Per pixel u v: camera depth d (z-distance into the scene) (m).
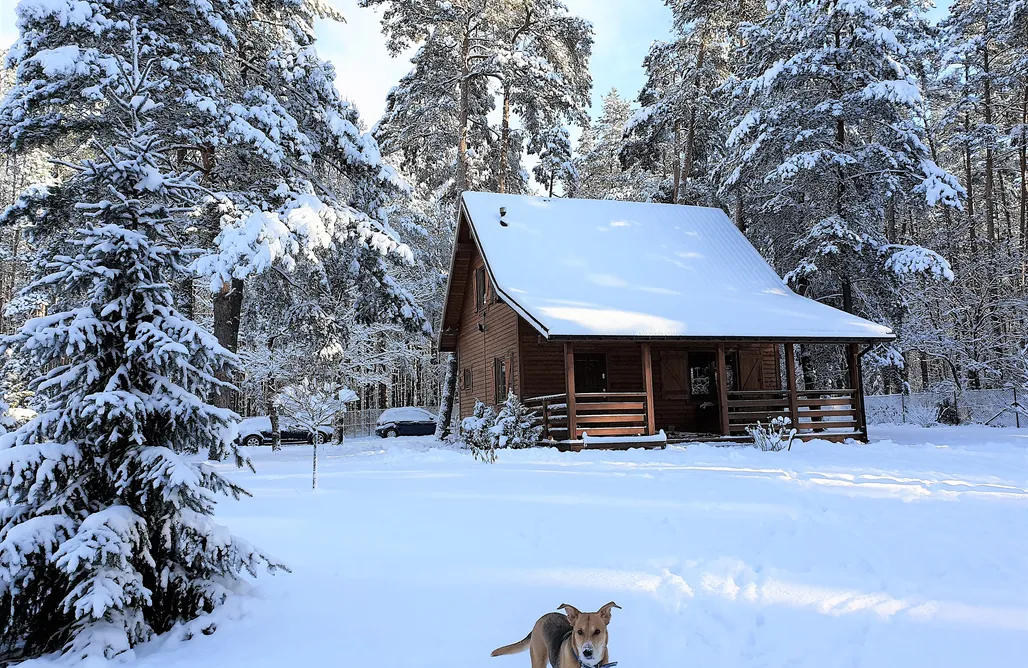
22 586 4.70
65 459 5.12
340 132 22.00
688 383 23.92
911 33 29.00
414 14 29.56
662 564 6.45
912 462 14.52
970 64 38.47
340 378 31.55
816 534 7.36
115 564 4.85
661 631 4.92
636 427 20.02
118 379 5.48
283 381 29.66
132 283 5.70
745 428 21.50
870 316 29.09
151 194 6.27
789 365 21.53
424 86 31.39
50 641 4.91
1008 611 5.17
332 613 5.44
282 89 21.97
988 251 33.09
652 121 34.94
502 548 7.18
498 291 21.45
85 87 17.61
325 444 31.69
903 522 7.97
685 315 20.89
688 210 27.95
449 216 43.47
